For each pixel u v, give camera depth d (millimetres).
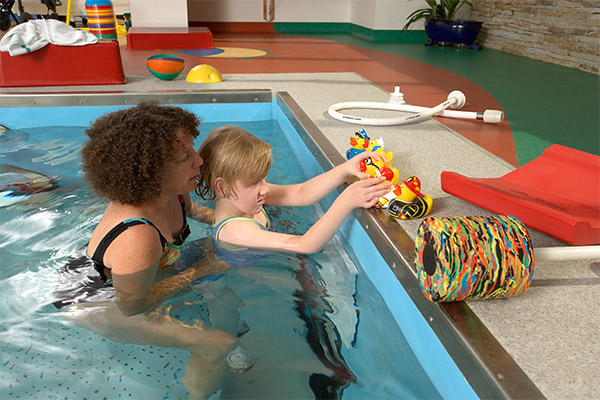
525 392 802
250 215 1562
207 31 5918
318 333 1160
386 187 1494
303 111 2854
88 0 5215
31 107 3035
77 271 1320
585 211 1403
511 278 1003
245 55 5465
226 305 1231
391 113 2975
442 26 6719
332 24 8625
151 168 1164
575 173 1661
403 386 1031
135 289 1257
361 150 1853
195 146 2578
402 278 1232
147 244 1237
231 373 1002
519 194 1498
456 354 957
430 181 1837
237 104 3318
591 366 870
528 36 6023
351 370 1052
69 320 1145
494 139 2523
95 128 1208
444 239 988
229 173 1400
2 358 1019
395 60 5484
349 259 1612
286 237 1476
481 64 5371
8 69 3189
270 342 1106
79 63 3312
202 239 1553
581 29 5105
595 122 3031
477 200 1531
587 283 1150
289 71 4453
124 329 1119
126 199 1196
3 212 1704
